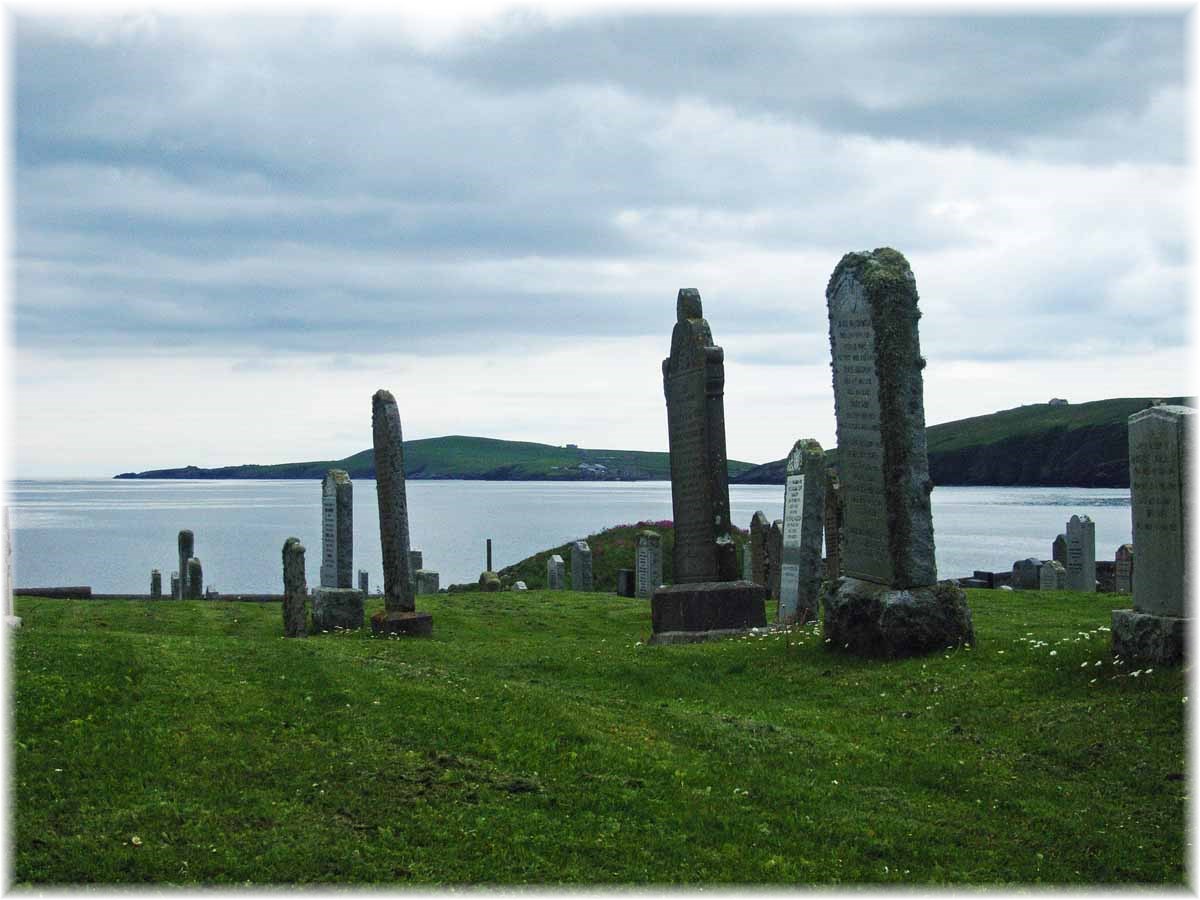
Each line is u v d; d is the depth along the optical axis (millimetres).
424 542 104125
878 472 19484
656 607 24875
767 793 12469
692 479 26047
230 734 13070
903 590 18969
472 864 10484
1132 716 13953
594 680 19188
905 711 16047
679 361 26531
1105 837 11273
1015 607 26000
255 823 10992
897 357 19047
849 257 20156
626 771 12875
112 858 10133
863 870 10742
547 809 11766
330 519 27766
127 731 12891
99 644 16984
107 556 90125
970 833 11617
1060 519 120250
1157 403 16109
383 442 25938
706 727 14883
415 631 25438
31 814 10773
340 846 10617
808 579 25203
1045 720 14555
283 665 16516
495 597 36281
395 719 13906
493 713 14570
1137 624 15531
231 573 75000
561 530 121688
